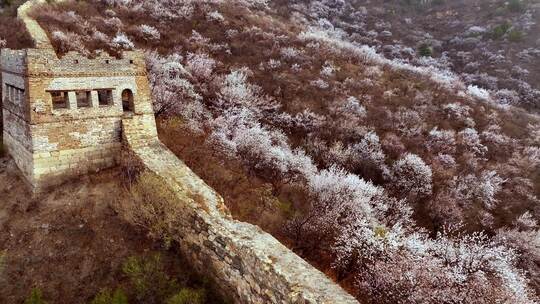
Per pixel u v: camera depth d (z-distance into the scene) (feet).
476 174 94.17
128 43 99.66
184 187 44.88
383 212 67.56
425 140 103.30
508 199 90.12
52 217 44.42
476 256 53.16
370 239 50.98
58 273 38.99
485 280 47.73
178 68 92.17
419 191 83.51
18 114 49.03
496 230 78.48
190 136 69.00
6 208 46.06
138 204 44.11
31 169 46.88
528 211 84.69
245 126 80.64
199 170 59.52
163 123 68.74
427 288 42.98
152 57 91.97
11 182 50.42
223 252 36.88
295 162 73.26
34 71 43.91
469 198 86.84
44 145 46.14
